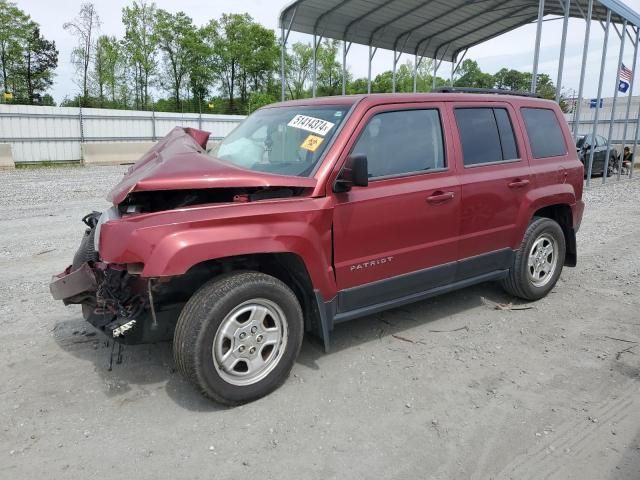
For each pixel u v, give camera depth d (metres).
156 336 3.36
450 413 3.26
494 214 4.62
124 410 3.29
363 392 3.52
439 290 4.43
